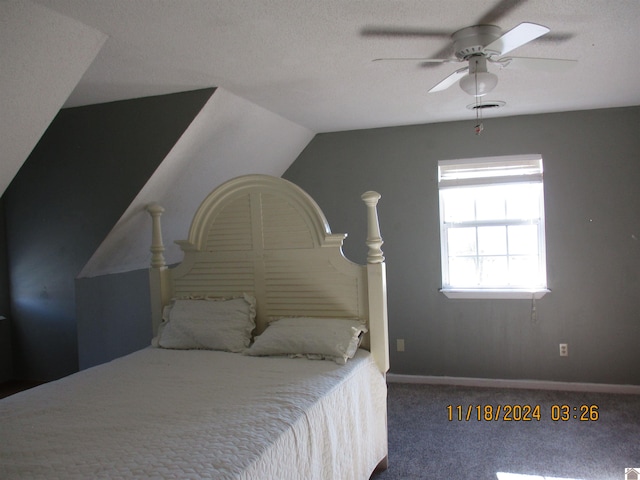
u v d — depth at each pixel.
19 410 2.04
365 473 2.50
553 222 3.92
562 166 3.88
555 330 3.95
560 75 2.86
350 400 2.38
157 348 3.02
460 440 3.12
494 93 3.25
